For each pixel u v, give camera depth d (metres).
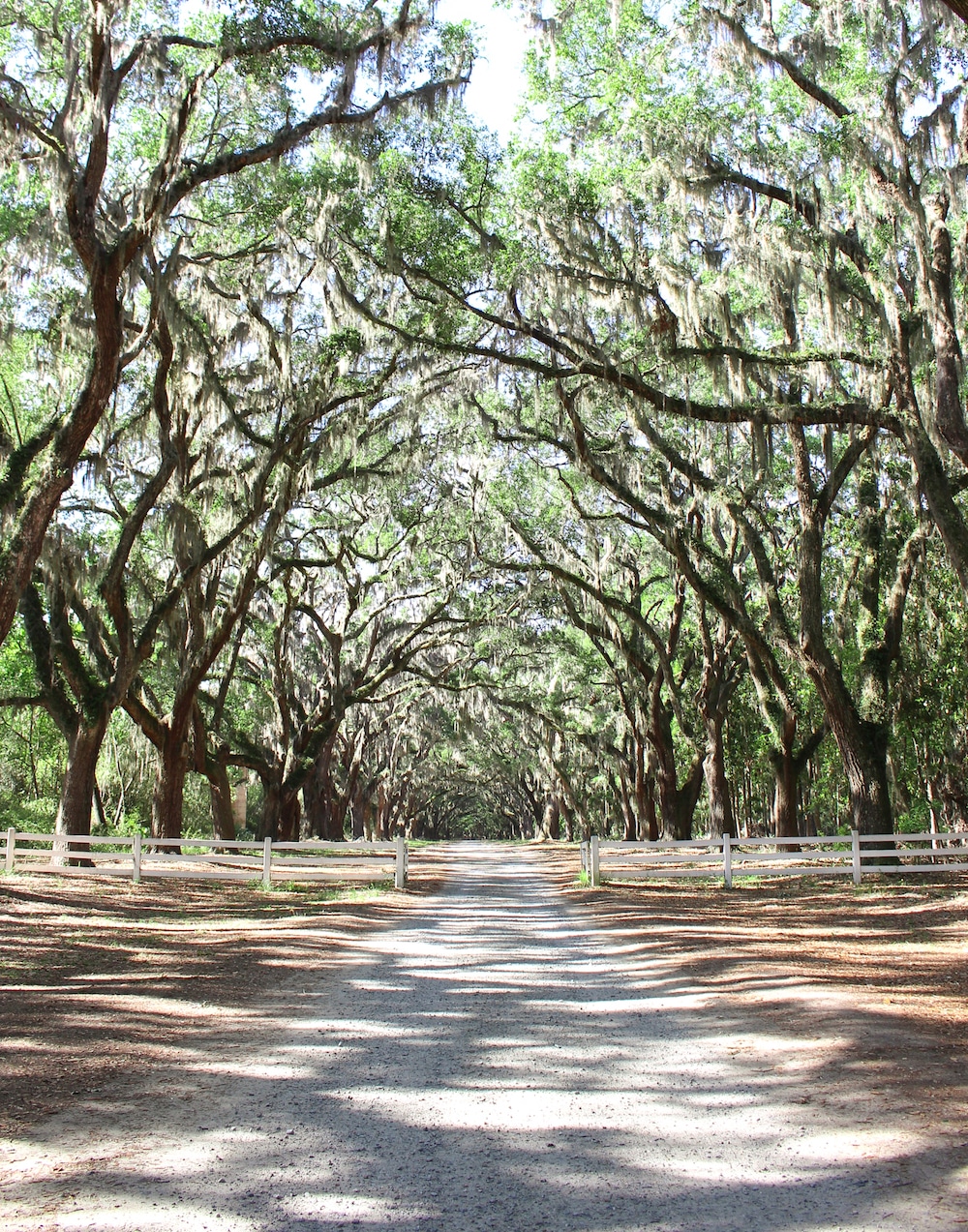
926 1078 6.13
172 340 20.83
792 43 18.05
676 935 14.09
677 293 18.80
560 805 71.31
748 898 19.75
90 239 13.36
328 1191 4.59
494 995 9.66
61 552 20.91
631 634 36.41
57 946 12.73
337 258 21.70
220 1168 4.88
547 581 32.38
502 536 32.88
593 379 21.48
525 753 62.19
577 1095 6.16
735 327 21.48
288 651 37.12
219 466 25.06
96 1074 6.55
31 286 21.38
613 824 67.00
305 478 24.06
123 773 40.34
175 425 23.03
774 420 18.19
